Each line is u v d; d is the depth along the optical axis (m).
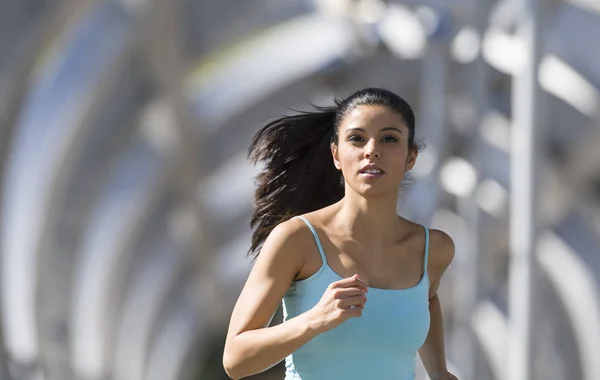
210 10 68.00
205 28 69.75
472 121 56.19
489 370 120.19
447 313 91.25
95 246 94.12
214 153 88.94
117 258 98.38
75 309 93.62
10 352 73.69
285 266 11.31
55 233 82.81
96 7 59.56
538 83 35.75
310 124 13.45
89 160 82.06
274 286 11.23
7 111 59.31
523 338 36.34
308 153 13.45
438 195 62.78
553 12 62.50
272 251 11.34
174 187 94.81
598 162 82.31
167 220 104.44
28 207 74.06
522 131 36.06
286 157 13.44
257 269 11.36
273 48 82.31
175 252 114.25
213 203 103.12
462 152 80.88
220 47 73.56
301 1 71.50
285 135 13.44
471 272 60.91
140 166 89.62
